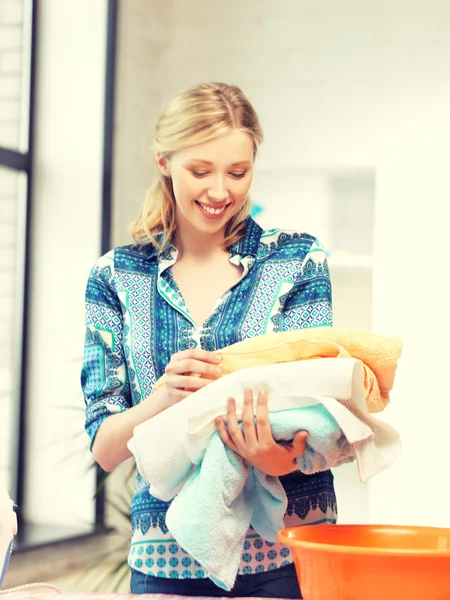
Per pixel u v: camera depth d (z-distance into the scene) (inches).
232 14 146.0
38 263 139.7
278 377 49.5
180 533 48.8
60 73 140.7
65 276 138.4
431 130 132.2
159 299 62.9
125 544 134.4
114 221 140.5
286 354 52.1
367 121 135.0
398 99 134.1
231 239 63.7
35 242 140.2
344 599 43.1
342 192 140.2
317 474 59.2
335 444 49.3
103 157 138.6
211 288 63.0
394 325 129.3
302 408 49.4
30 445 137.3
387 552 41.7
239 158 58.3
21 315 138.6
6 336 136.9
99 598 51.6
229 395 50.1
